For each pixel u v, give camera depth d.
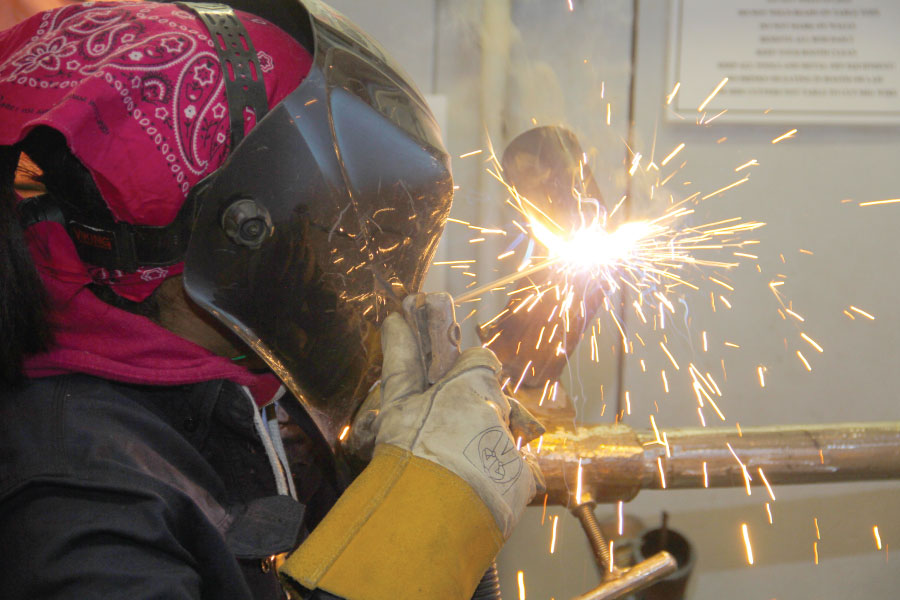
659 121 1.73
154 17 0.67
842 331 1.79
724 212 1.76
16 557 0.54
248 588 0.65
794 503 1.84
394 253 0.74
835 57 1.66
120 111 0.60
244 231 0.63
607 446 1.09
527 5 1.69
